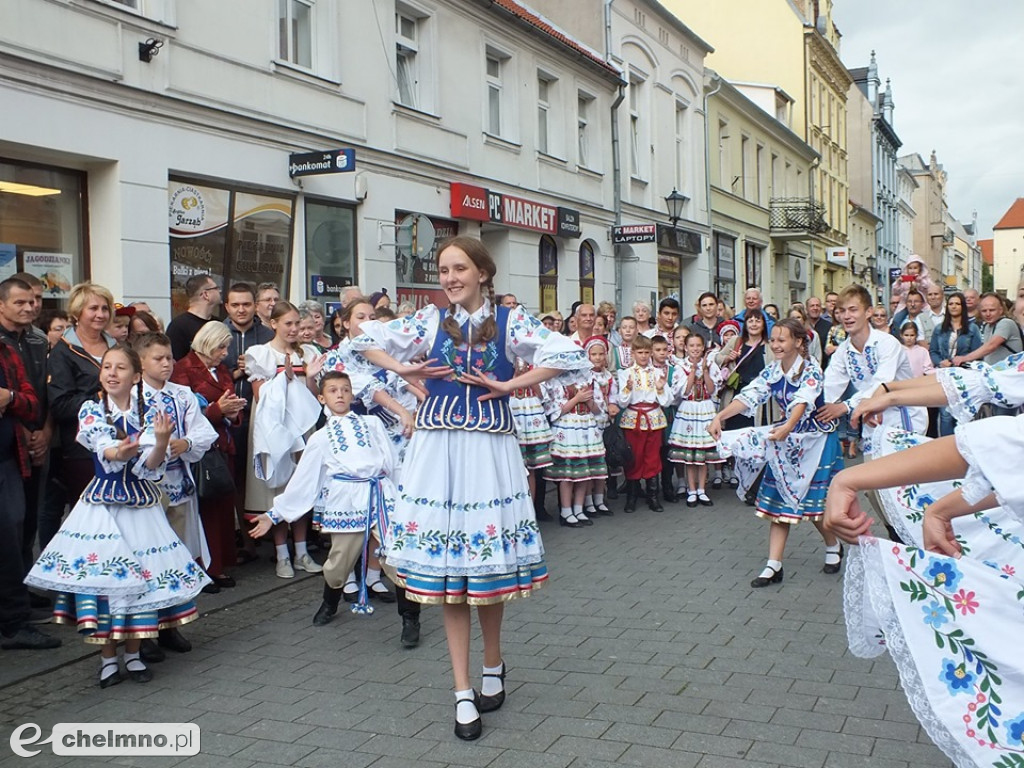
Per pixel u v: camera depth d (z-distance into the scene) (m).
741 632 5.36
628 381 9.34
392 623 5.79
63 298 9.05
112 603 4.66
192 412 5.54
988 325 11.06
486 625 4.29
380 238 12.88
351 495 5.59
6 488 5.29
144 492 4.89
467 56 14.94
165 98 9.51
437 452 4.08
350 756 3.85
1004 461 2.19
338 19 12.02
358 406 6.37
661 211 22.78
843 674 4.64
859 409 3.11
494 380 4.07
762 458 6.43
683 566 7.01
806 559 7.18
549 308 17.86
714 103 26.27
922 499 3.17
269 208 11.09
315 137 11.63
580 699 4.39
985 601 2.45
